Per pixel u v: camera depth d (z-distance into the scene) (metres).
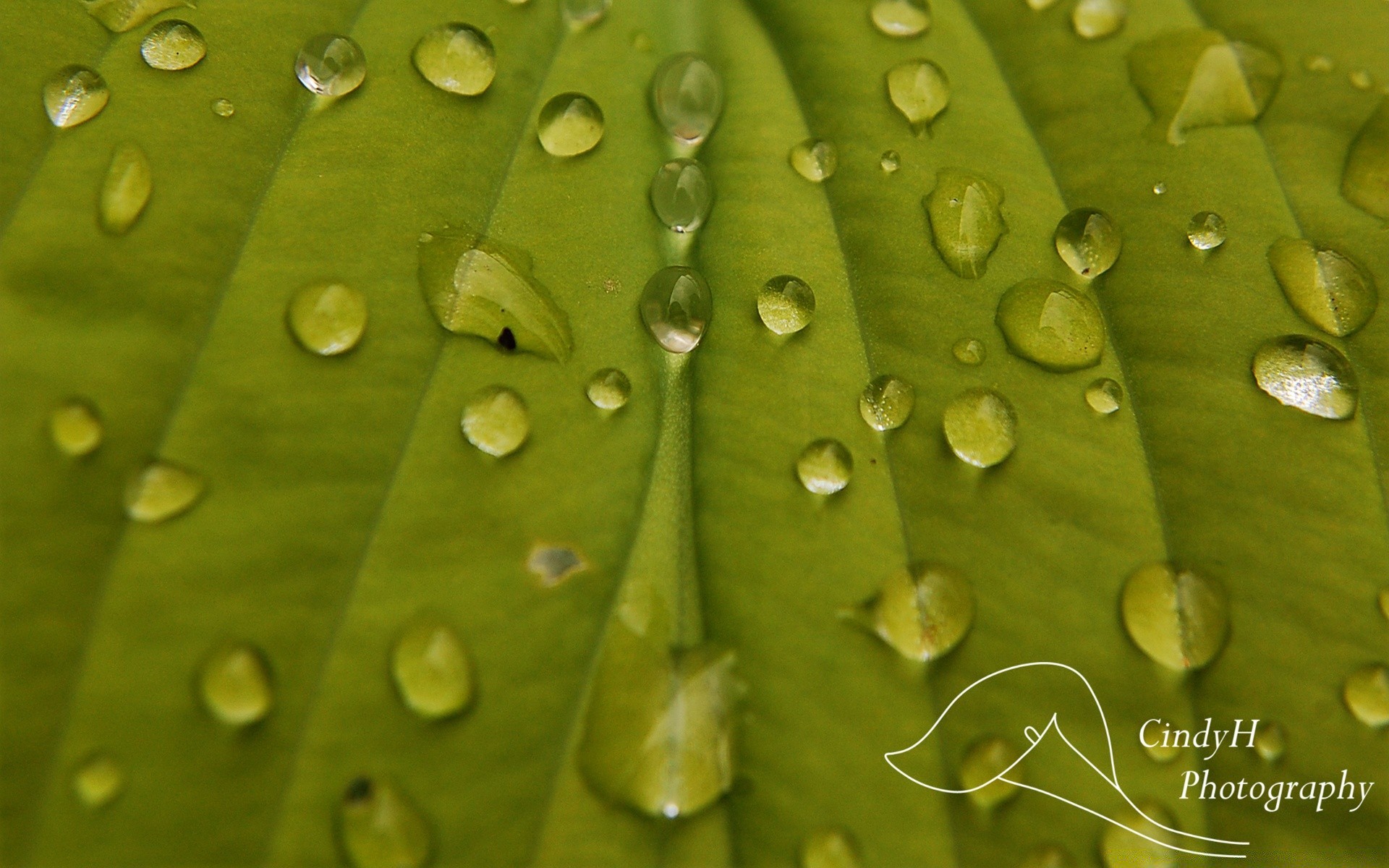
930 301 0.21
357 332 0.20
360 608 0.20
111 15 0.21
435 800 0.19
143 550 0.19
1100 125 0.21
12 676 0.19
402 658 0.19
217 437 0.20
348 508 0.20
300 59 0.21
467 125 0.21
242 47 0.21
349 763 0.19
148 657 0.19
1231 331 0.21
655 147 0.21
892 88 0.21
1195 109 0.21
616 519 0.20
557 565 0.20
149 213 0.20
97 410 0.20
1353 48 0.21
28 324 0.20
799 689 0.20
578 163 0.21
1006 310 0.21
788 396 0.20
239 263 0.20
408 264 0.20
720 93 0.21
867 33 0.22
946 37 0.22
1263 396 0.20
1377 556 0.20
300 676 0.19
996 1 0.22
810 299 0.21
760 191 0.21
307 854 0.19
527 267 0.21
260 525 0.20
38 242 0.20
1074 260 0.21
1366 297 0.21
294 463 0.20
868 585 0.20
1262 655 0.20
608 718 0.20
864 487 0.20
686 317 0.21
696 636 0.20
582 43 0.21
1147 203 0.21
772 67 0.22
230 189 0.20
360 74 0.21
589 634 0.20
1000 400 0.20
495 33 0.21
